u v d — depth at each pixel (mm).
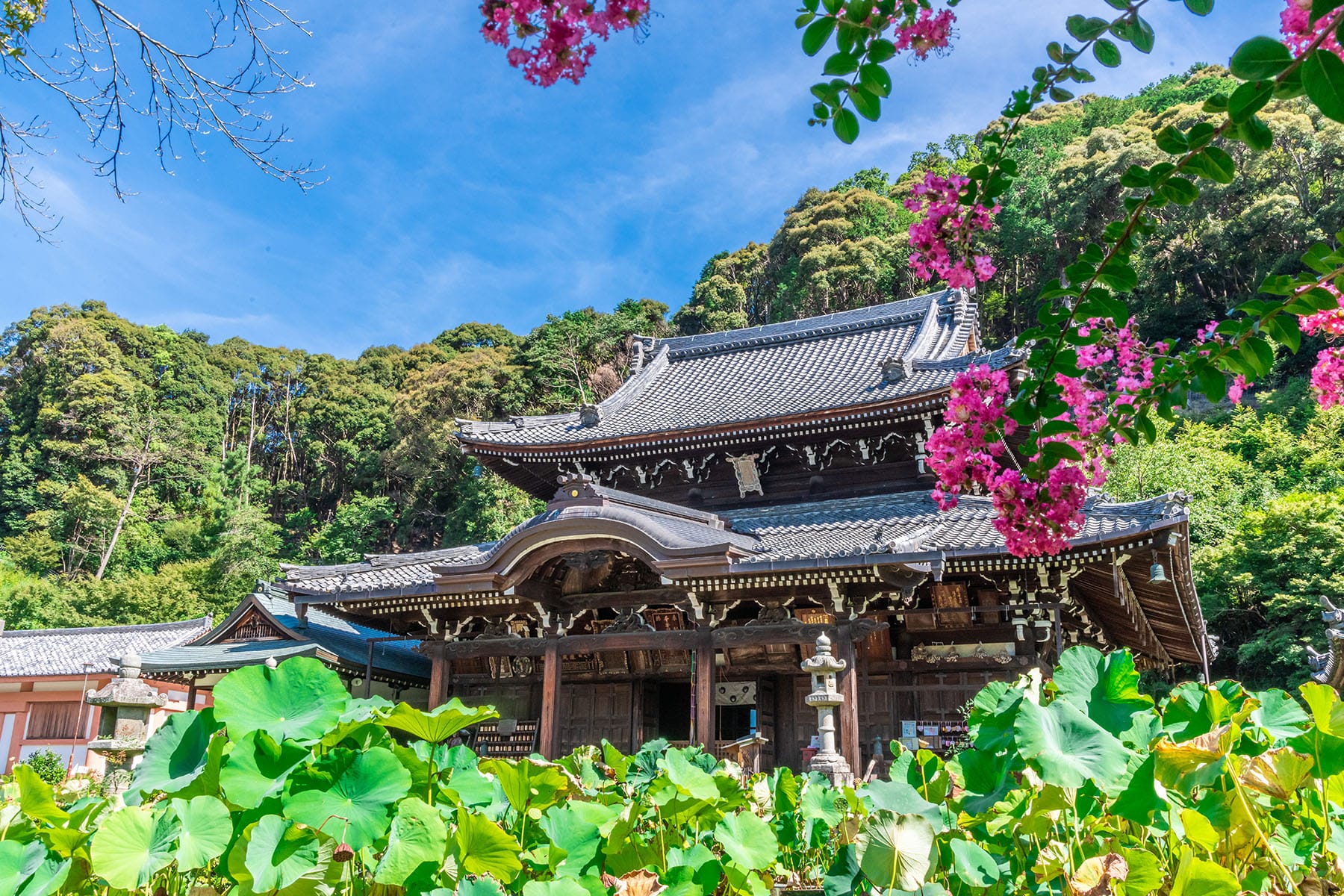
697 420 20844
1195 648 20109
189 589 50156
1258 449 39594
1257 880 2461
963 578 15094
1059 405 4441
